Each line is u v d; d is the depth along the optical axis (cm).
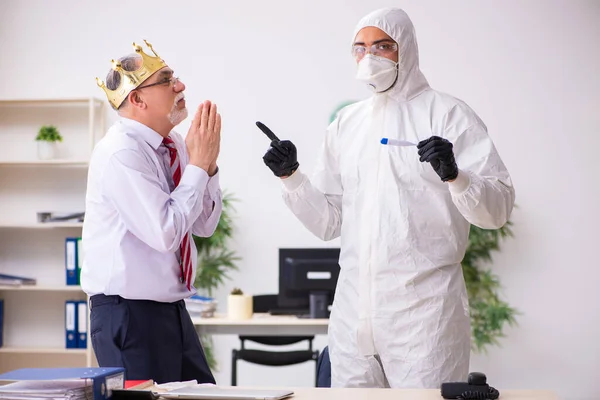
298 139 566
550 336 552
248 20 570
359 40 267
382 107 270
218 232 550
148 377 235
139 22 575
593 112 553
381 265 258
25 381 165
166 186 246
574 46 554
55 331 571
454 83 558
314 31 566
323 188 288
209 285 555
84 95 575
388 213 259
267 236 566
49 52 578
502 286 554
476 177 244
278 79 567
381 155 264
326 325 453
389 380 260
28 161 543
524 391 186
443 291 257
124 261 237
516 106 556
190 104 571
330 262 461
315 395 182
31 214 576
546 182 554
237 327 454
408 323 256
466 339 262
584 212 552
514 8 557
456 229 261
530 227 554
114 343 235
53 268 574
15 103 569
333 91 565
